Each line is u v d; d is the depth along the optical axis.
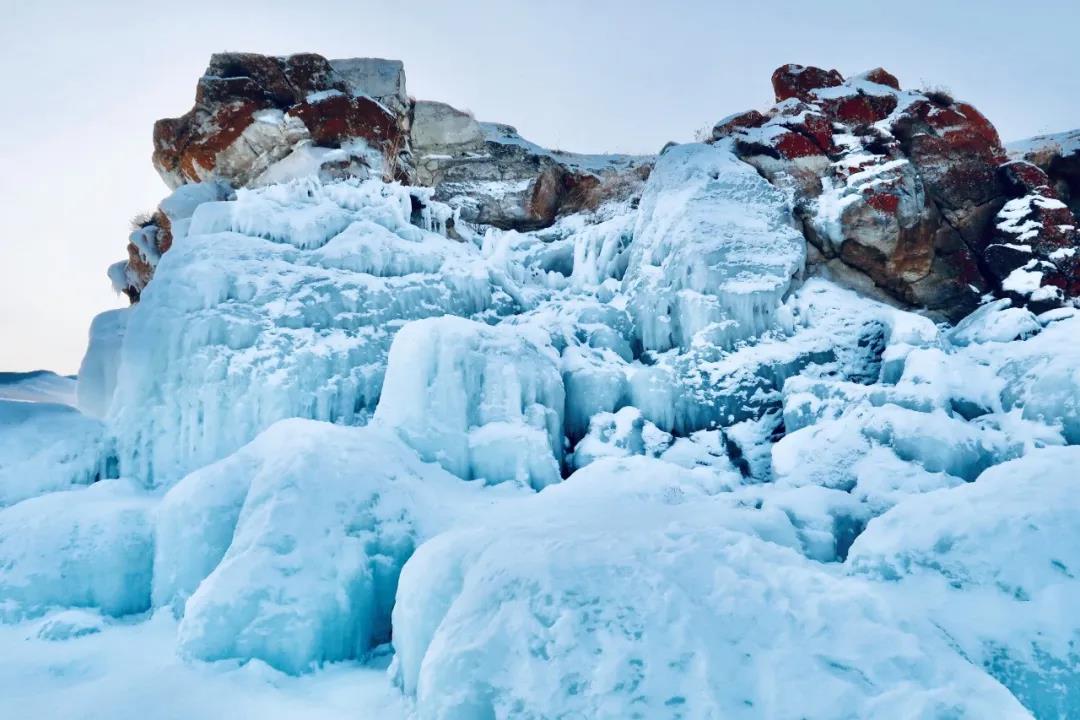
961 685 4.88
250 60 18.78
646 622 5.55
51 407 12.84
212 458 11.68
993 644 6.09
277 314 12.67
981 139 16.38
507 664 5.56
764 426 13.32
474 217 21.50
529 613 5.78
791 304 14.84
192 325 12.21
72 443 11.77
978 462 10.38
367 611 8.26
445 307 14.41
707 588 5.87
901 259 15.30
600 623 5.61
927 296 15.49
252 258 13.56
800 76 18.69
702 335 14.19
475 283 15.05
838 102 17.30
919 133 16.23
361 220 15.23
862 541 7.73
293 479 8.71
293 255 14.05
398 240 14.85
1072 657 5.89
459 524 9.08
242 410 11.80
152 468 11.76
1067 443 10.06
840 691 4.91
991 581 6.59
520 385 12.08
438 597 6.87
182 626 7.71
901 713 4.69
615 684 5.18
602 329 14.80
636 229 16.86
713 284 14.45
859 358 13.96
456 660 5.63
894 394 11.80
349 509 8.62
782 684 5.04
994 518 7.00
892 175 15.42
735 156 16.66
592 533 6.75
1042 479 7.39
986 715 4.62
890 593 6.84
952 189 15.95
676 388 13.68
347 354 12.62
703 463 12.78
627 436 12.71
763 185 15.85
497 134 24.41
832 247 15.65
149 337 12.28
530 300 15.98
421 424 11.21
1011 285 15.02
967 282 15.52
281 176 17.78
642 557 6.17
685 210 15.40
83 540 9.61
